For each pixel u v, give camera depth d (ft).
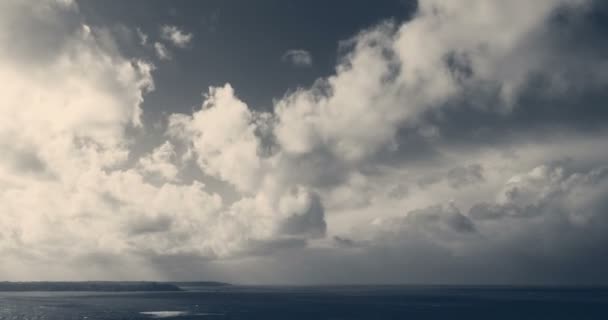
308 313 510.58
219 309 557.33
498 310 555.28
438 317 469.57
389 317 472.03
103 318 442.50
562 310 547.49
